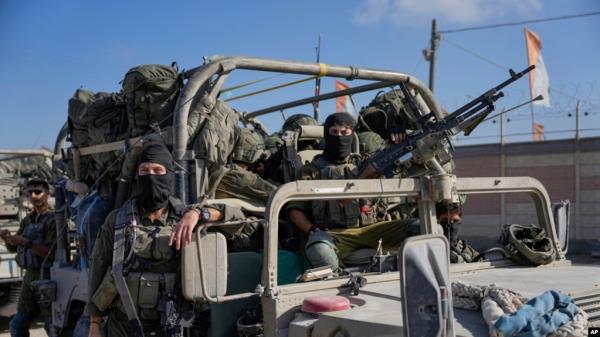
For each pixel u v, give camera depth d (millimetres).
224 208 2914
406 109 5320
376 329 2357
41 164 10977
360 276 2943
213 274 2906
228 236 3787
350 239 3711
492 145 18016
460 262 3756
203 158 3691
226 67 3697
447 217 3996
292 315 2762
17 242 5711
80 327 4074
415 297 2084
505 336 2285
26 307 5711
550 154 17031
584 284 3000
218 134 3764
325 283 2918
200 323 3000
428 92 4570
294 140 4586
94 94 4969
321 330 2545
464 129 3832
